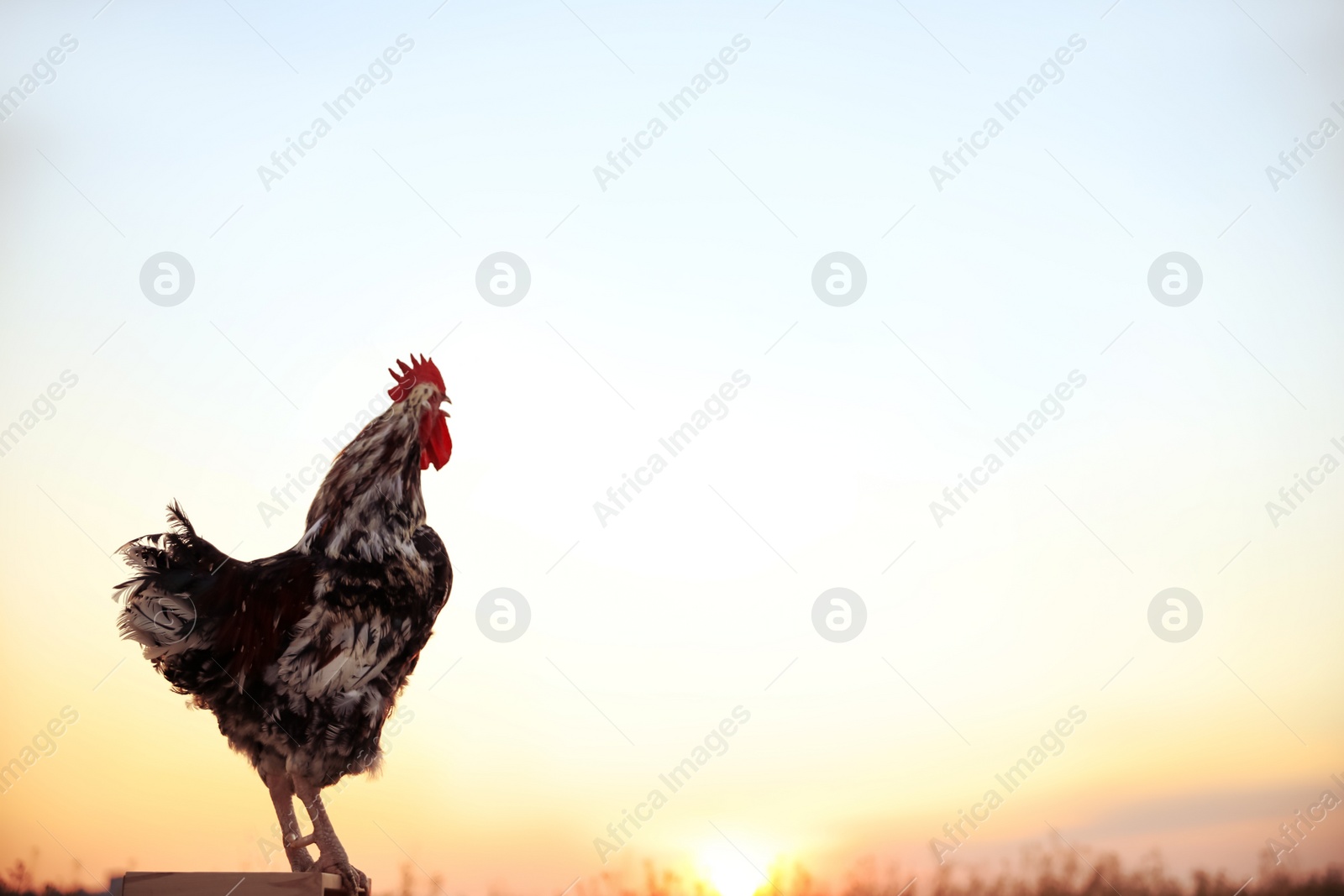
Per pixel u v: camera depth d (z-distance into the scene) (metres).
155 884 3.05
